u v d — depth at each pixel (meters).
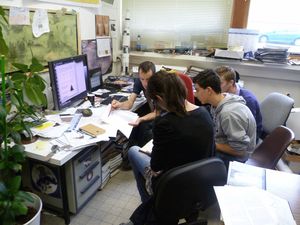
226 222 0.92
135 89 2.43
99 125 1.85
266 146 1.78
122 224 1.75
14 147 1.37
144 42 3.45
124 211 1.96
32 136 1.58
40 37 1.95
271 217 0.95
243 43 3.04
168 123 1.25
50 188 1.78
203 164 1.17
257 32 2.98
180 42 3.35
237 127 1.63
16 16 1.72
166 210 1.20
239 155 1.68
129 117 2.10
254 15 3.07
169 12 3.27
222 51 2.99
